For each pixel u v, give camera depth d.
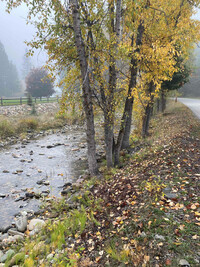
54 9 6.56
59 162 10.95
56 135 17.75
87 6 7.23
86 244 3.96
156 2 9.37
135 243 3.38
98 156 11.13
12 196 7.29
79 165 10.41
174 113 20.95
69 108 8.45
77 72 7.77
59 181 8.54
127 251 3.23
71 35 7.38
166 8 10.26
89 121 8.06
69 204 6.12
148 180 5.64
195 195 4.38
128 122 11.44
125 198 5.14
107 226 4.30
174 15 10.73
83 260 3.48
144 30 9.33
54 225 4.85
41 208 6.45
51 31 6.66
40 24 6.54
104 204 5.32
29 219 5.82
